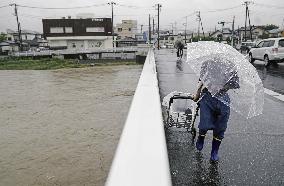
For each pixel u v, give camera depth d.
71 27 69.00
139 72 24.19
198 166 3.68
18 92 15.31
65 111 10.81
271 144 4.43
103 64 32.84
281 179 3.36
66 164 6.08
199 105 4.12
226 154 4.05
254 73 3.49
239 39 74.44
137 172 1.11
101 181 5.30
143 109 2.56
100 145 7.18
